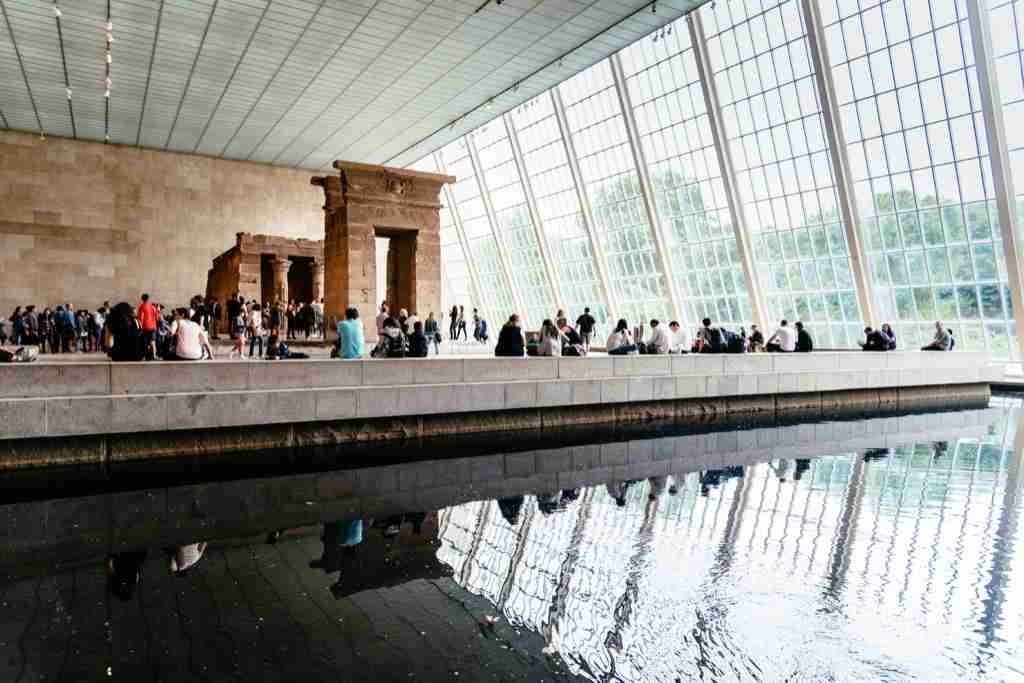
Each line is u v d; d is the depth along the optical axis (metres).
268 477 7.70
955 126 18.61
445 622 3.90
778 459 9.18
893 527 5.97
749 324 26.45
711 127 23.14
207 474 7.81
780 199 23.58
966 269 19.86
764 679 3.29
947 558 5.16
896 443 10.62
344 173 18.80
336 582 4.51
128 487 7.14
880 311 22.47
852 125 20.88
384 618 3.95
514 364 11.59
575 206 31.45
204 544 5.28
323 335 20.25
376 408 10.01
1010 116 17.66
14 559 4.86
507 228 35.97
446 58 23.61
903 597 4.37
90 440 8.27
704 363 13.72
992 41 17.38
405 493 7.07
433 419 10.58
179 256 35.28
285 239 27.62
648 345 16.19
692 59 23.89
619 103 26.55
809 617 4.05
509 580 4.59
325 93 26.95
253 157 36.38
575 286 33.62
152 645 3.55
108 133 32.09
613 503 6.72
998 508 6.64
